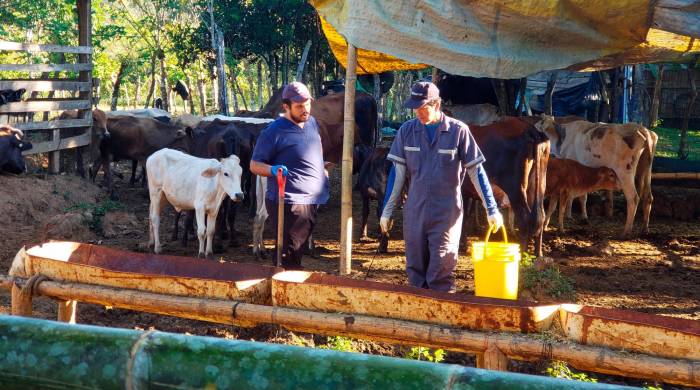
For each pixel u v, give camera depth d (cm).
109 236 1083
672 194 1327
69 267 503
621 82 1966
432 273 597
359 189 1077
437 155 584
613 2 705
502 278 523
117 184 1631
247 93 4559
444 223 590
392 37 738
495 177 972
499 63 727
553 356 407
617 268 944
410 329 432
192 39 2589
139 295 485
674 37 881
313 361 210
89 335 229
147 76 3550
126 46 3338
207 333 629
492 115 1603
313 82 2591
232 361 215
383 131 2281
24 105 1373
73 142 1473
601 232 1184
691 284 870
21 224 1136
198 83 3178
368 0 738
